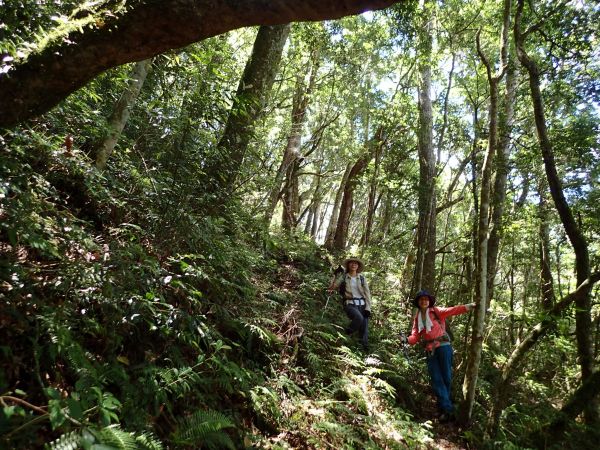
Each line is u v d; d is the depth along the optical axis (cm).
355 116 1806
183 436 268
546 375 905
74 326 270
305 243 1184
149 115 532
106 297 292
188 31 213
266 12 206
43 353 248
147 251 394
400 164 1373
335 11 205
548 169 591
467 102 1382
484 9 1012
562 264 1412
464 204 1856
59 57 221
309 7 203
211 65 446
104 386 268
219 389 358
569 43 672
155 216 423
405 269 1258
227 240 539
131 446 201
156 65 527
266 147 1359
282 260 936
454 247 1425
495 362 936
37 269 278
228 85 499
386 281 1142
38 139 328
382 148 1375
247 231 689
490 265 794
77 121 439
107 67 230
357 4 200
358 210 2747
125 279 314
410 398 628
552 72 738
